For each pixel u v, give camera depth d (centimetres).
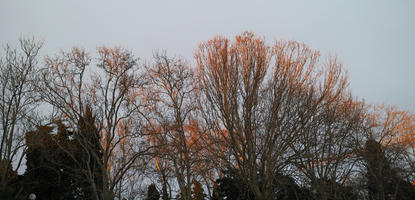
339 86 2512
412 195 2800
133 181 3023
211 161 2527
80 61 2756
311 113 2381
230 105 2430
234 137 2412
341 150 2523
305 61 2530
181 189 2631
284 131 2386
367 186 2805
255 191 2253
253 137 2369
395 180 2767
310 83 2497
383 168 2764
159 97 2950
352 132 2602
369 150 2745
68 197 2773
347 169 2545
